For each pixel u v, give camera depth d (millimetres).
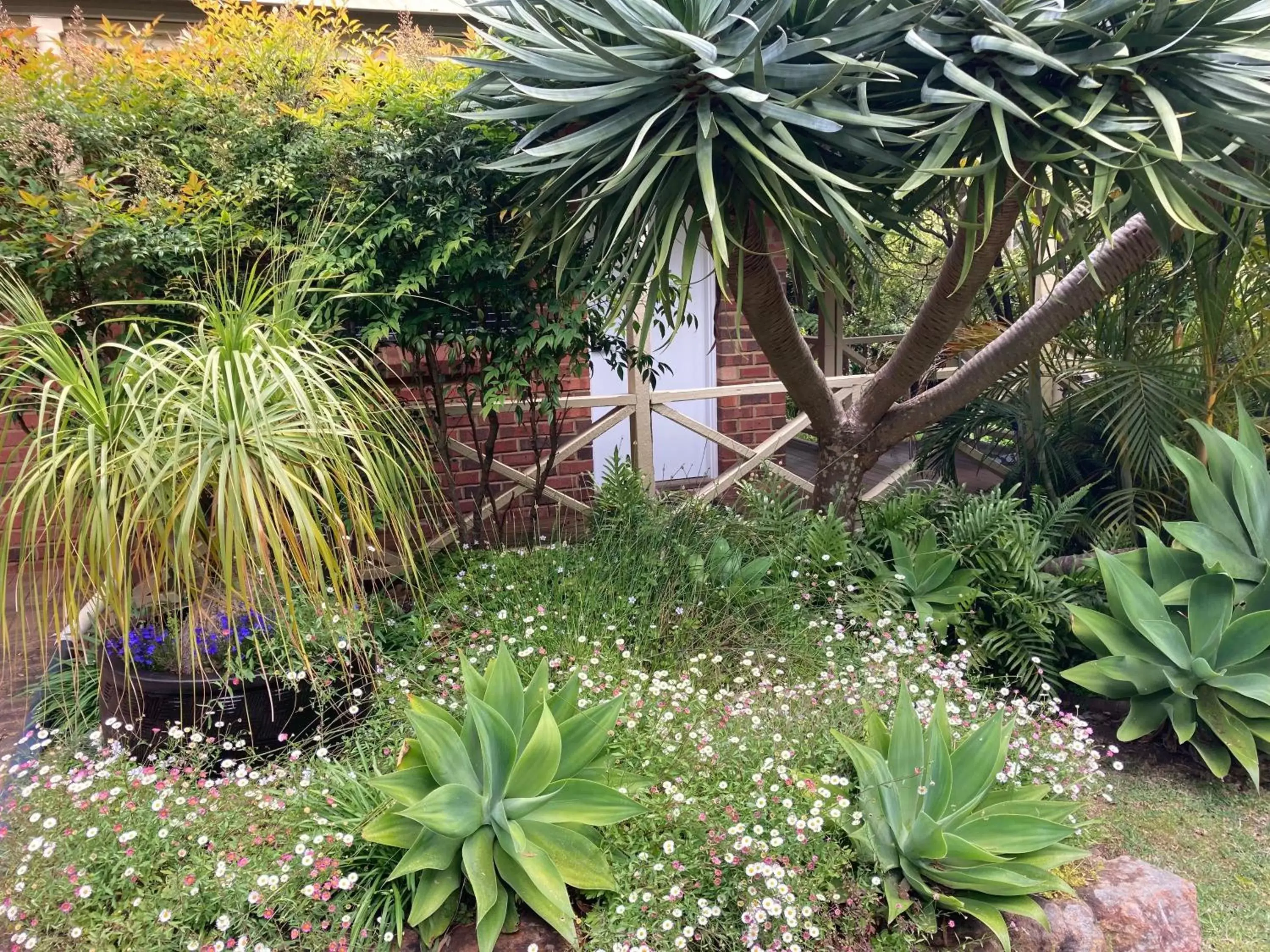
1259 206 2652
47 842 1871
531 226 2877
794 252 2670
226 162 2936
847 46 2607
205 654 2352
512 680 2096
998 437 4516
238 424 2105
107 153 2881
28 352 2314
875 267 3410
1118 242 3287
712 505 4055
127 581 2047
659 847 1976
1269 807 2688
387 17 4355
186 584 2111
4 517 2340
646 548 3432
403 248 3105
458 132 3004
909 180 2432
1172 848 2502
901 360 3625
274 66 3092
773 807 2039
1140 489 3801
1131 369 3807
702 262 5383
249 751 2314
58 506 2008
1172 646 2766
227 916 1728
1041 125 2531
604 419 4465
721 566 3271
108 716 2377
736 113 2500
